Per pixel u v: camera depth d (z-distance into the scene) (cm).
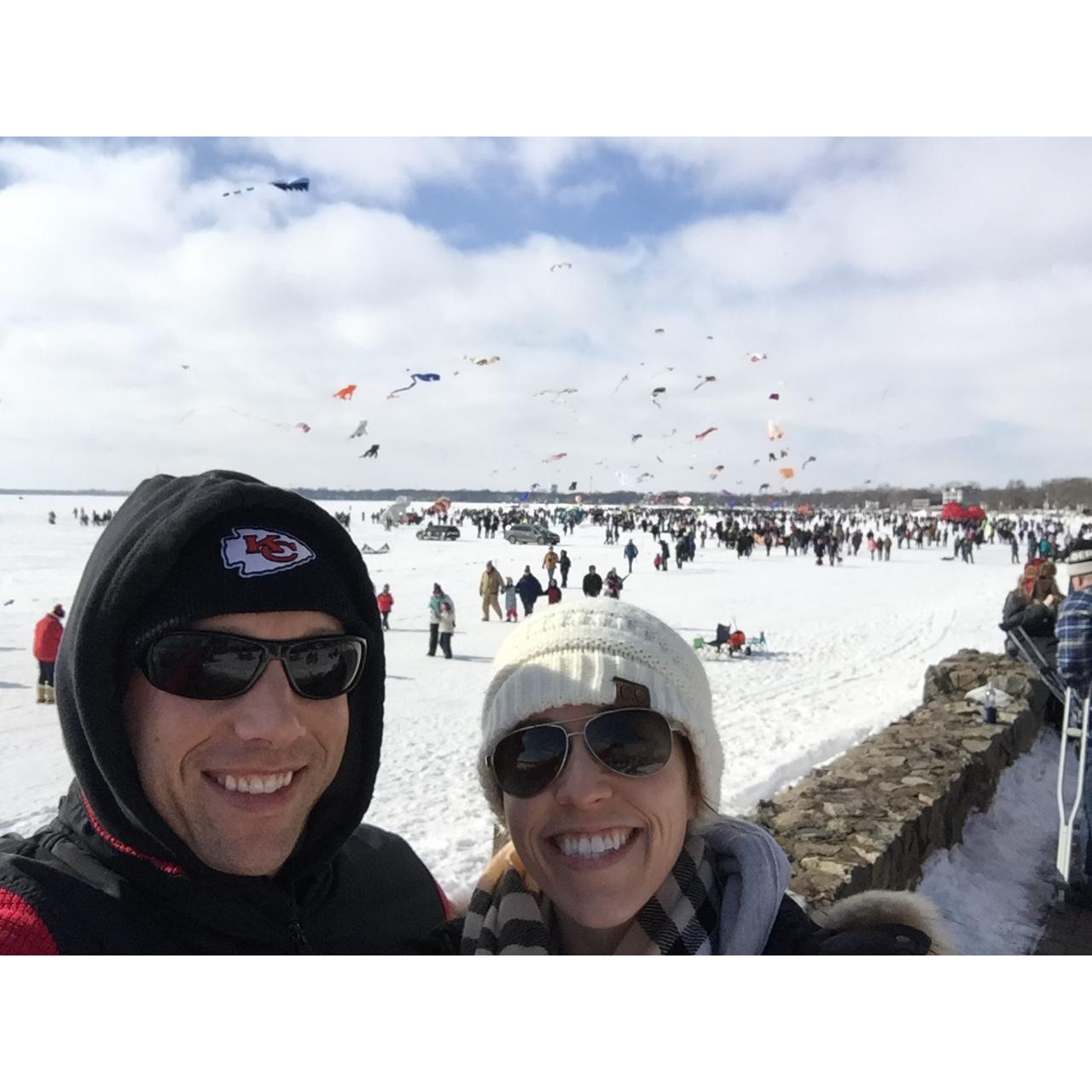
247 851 153
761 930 159
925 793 483
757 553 4584
